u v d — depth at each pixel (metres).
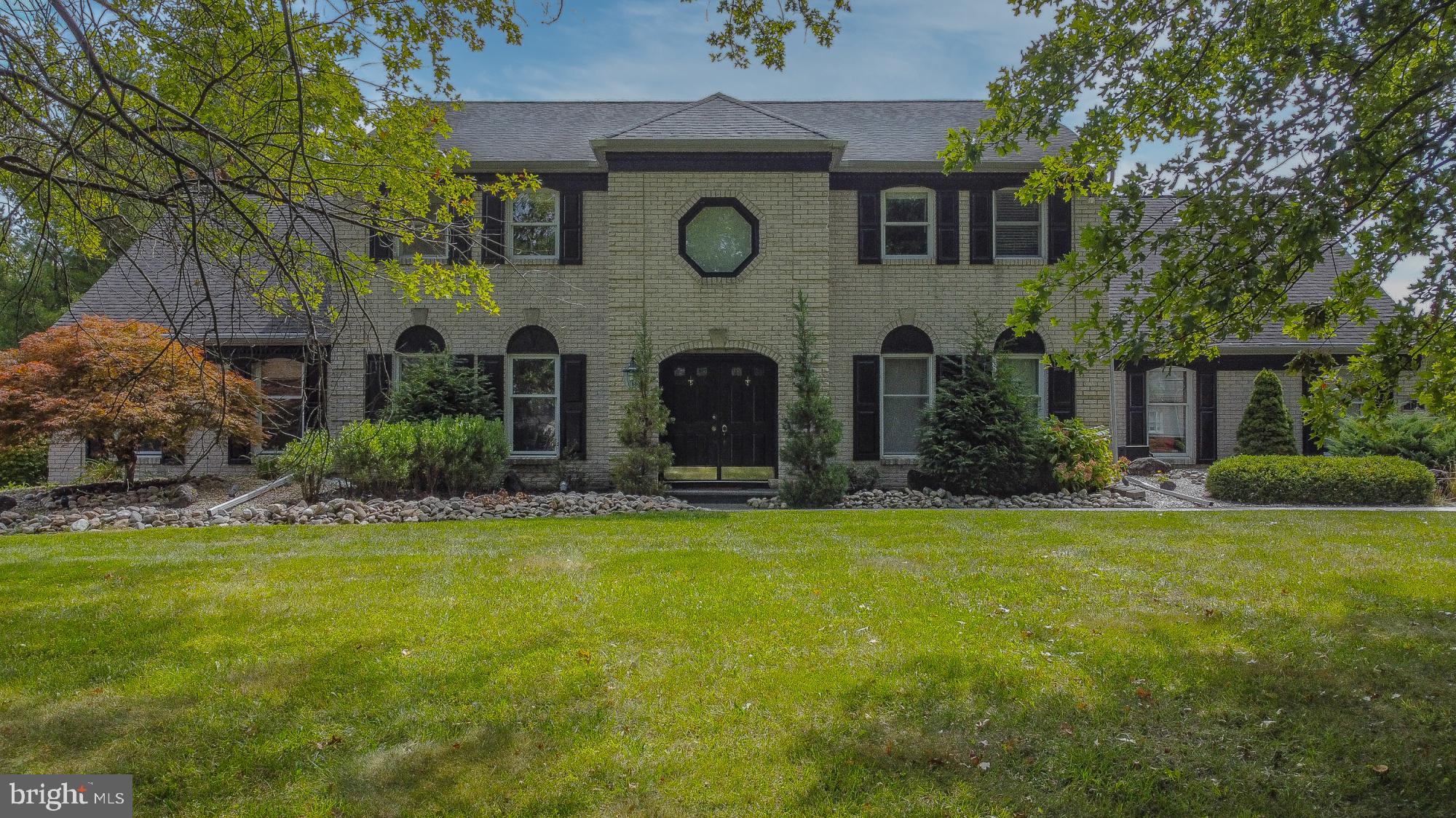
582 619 5.55
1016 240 14.57
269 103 5.56
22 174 4.78
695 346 13.55
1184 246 4.39
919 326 14.41
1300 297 15.82
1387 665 4.70
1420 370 4.92
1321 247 3.96
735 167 13.56
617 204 13.57
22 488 13.80
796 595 6.16
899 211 14.65
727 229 13.79
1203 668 4.66
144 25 5.21
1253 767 3.65
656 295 13.59
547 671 4.62
